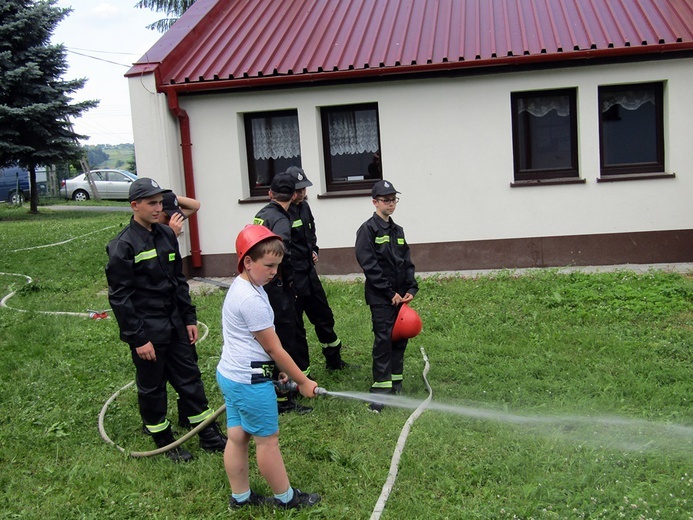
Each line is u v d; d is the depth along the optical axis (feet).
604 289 30.01
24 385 21.66
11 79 73.36
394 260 20.04
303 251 21.27
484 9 39.45
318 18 41.09
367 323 27.68
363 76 35.58
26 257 44.86
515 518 13.37
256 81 36.01
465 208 36.73
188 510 14.46
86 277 39.27
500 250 36.73
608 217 35.94
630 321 26.20
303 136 37.19
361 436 17.47
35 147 77.15
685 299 28.43
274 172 38.78
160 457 16.63
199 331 27.63
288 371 14.02
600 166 36.17
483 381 21.06
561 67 35.06
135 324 15.90
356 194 37.06
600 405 18.80
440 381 21.56
